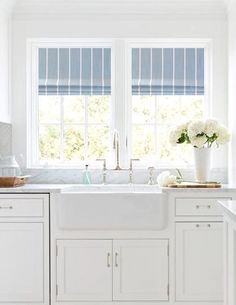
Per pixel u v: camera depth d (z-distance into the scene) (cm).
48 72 379
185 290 305
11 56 370
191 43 378
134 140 381
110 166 376
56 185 349
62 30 370
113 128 375
